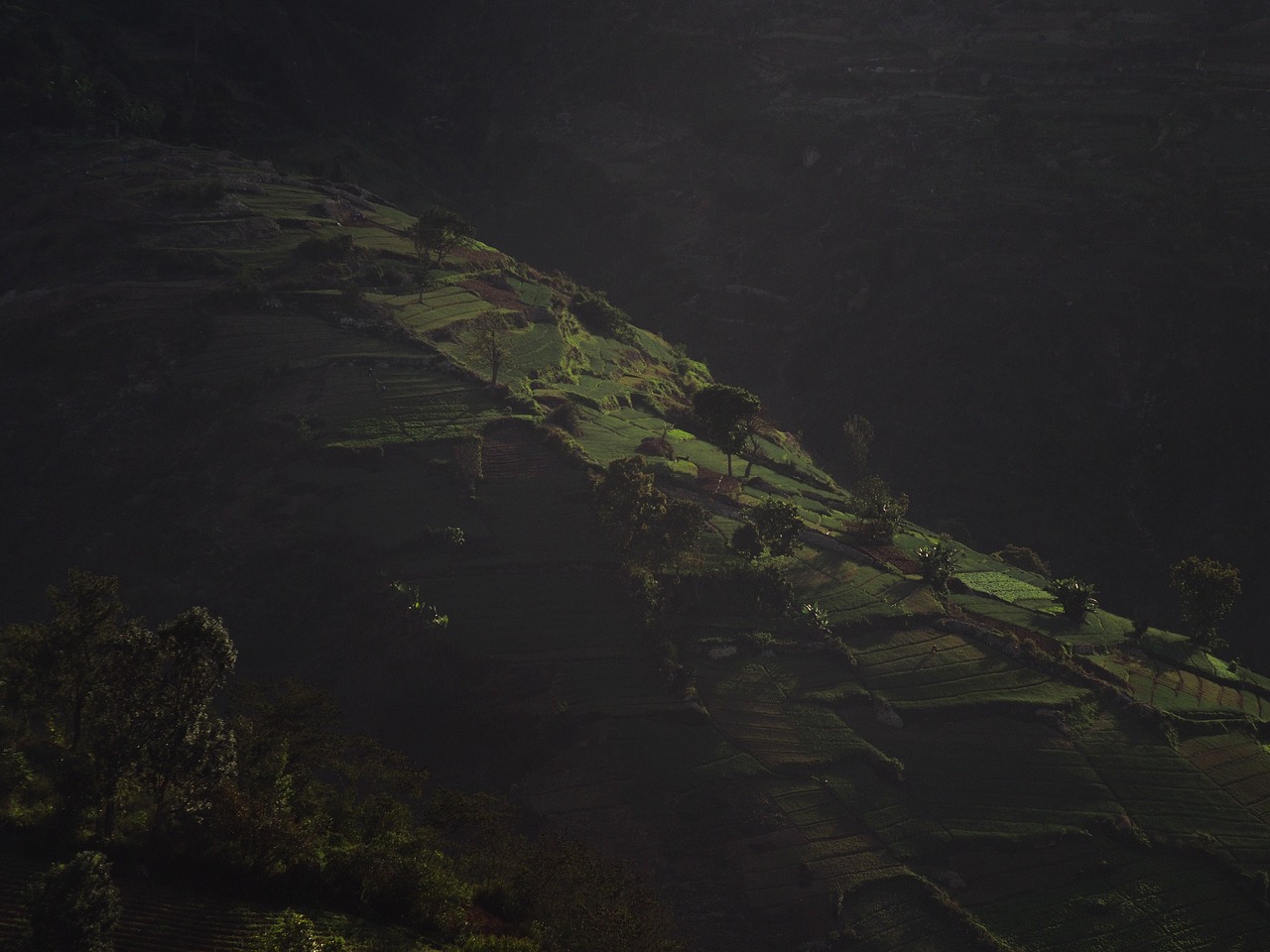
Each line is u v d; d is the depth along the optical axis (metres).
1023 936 86.06
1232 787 103.00
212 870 49.38
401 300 183.38
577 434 154.75
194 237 188.12
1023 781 101.00
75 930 40.22
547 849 61.06
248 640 119.19
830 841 92.44
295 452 142.62
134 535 135.12
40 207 193.62
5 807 49.53
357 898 50.97
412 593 116.56
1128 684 115.62
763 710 106.00
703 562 124.75
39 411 152.88
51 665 51.62
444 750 103.06
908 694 110.38
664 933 62.84
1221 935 87.31
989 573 142.00
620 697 105.25
